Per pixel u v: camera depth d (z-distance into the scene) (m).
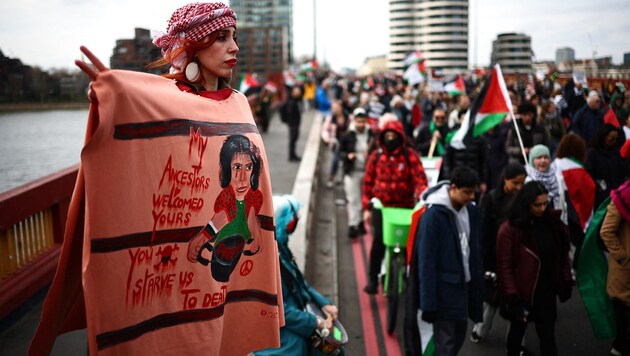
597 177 7.09
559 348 5.60
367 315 6.56
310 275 7.39
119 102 1.79
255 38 37.09
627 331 5.10
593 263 5.26
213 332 2.09
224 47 2.09
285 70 40.06
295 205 4.01
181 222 1.96
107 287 1.80
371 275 6.86
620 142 7.32
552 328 4.73
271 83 32.00
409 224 6.09
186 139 1.95
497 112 7.96
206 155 2.02
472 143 8.28
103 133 1.75
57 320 1.92
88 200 1.75
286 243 4.01
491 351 5.58
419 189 6.68
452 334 4.55
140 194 1.85
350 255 8.83
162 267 1.93
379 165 6.84
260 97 24.95
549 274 4.70
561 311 6.50
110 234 1.80
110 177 1.79
